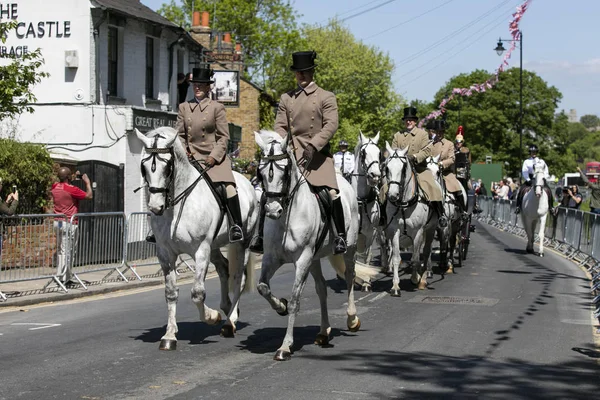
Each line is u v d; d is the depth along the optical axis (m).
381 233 17.09
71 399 6.97
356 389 7.46
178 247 9.45
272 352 9.22
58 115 23.12
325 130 9.16
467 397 7.25
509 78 84.19
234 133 35.41
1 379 7.73
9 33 23.34
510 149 83.25
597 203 23.80
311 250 8.97
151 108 26.30
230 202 9.95
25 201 18.25
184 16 56.75
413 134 15.19
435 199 14.84
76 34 23.09
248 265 10.68
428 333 10.48
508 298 13.89
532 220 23.39
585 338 10.24
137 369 8.23
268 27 55.59
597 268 18.20
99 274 17.34
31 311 12.68
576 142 142.25
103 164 20.58
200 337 10.19
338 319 11.68
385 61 64.25
